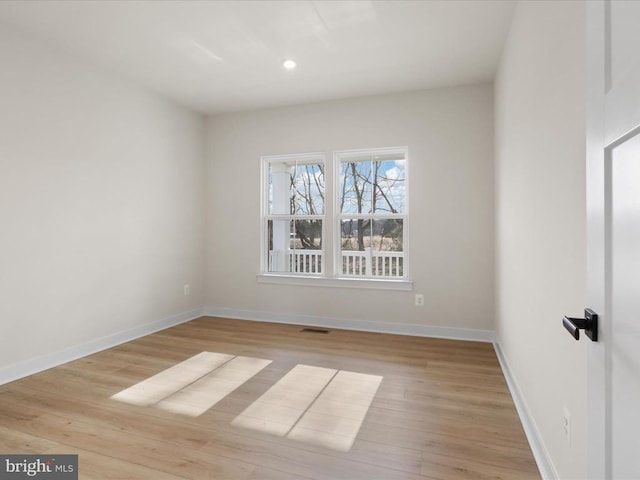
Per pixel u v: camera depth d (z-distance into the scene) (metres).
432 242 3.75
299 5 2.39
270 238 4.47
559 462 1.44
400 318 3.86
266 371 2.78
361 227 4.09
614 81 0.71
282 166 4.42
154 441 1.85
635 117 0.60
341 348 3.34
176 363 2.95
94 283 3.23
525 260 2.09
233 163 4.52
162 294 4.00
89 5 2.37
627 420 0.65
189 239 4.38
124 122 3.52
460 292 3.67
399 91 3.81
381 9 2.43
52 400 2.29
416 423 2.02
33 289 2.75
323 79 3.54
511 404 2.24
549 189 1.59
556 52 1.47
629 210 0.64
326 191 4.14
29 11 2.43
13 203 2.62
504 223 2.87
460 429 1.96
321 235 4.22
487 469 1.63
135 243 3.65
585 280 1.17
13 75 2.62
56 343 2.91
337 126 4.07
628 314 0.65
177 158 4.19
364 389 2.46
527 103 2.01
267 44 2.89
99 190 3.27
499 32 2.68
